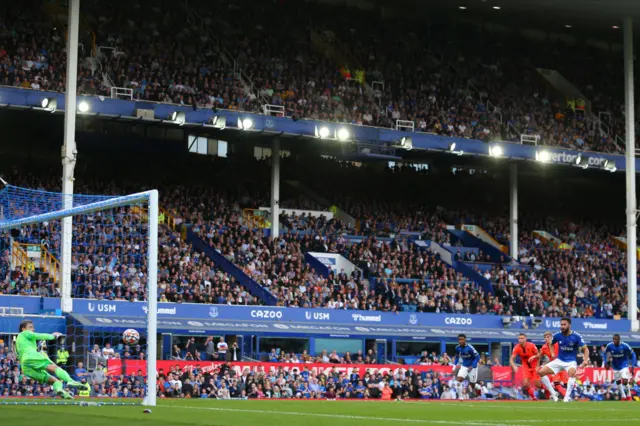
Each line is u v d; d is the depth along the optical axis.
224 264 63.69
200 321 57.03
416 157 76.12
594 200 90.56
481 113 78.31
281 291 62.12
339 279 65.56
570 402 38.78
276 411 27.41
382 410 29.56
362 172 81.94
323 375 53.78
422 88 79.25
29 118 67.69
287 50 77.00
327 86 74.62
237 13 78.31
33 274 56.12
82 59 65.94
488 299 68.25
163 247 61.34
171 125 63.97
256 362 53.00
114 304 55.06
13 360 45.31
